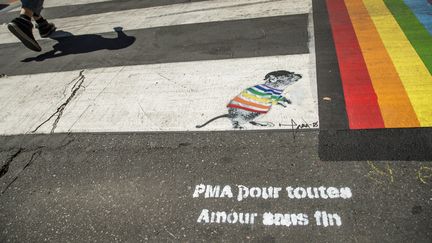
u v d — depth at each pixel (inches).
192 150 120.0
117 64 187.5
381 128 114.3
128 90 162.1
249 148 116.1
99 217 103.0
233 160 112.8
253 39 184.9
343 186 97.4
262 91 142.6
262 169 107.6
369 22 181.2
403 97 125.8
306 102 132.1
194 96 148.3
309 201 95.3
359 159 104.7
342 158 106.0
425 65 140.6
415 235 82.2
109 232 98.0
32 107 165.3
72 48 218.5
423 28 166.6
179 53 186.1
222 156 115.1
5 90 185.8
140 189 109.3
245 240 88.8
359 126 116.7
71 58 205.9
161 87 159.2
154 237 94.0
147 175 113.8
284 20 198.4
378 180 97.0
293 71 151.9
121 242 94.7
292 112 128.3
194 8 242.4
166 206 101.9
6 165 131.7
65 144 135.7
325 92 135.6
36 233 102.3
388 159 102.8
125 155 124.1
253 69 158.9
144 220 99.2
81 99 162.7
